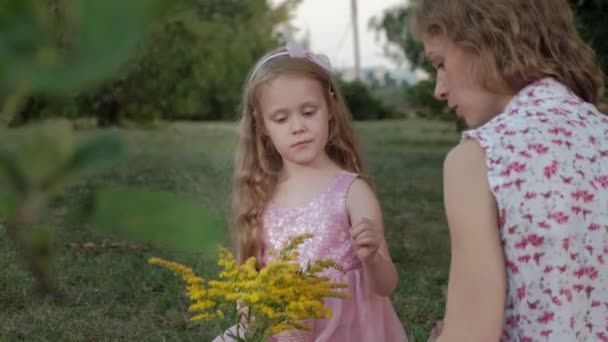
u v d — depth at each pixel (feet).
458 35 4.80
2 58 0.95
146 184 29.78
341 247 8.32
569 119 4.71
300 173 8.54
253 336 5.88
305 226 8.34
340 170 8.64
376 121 75.05
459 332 4.55
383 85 81.00
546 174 4.50
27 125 1.10
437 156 45.50
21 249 1.09
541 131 4.61
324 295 5.89
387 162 41.91
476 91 4.94
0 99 0.97
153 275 15.79
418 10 5.02
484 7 4.78
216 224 1.11
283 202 8.50
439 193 30.01
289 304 5.75
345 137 8.84
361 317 8.04
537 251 4.50
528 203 4.49
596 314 4.64
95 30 0.95
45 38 0.96
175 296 14.82
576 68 4.93
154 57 46.03
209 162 37.78
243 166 8.70
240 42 59.62
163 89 47.80
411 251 19.90
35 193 1.06
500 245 4.58
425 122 70.79
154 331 13.08
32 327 13.00
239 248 8.63
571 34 4.99
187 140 52.21
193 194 27.37
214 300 5.97
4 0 0.95
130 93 46.34
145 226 1.10
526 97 4.83
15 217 1.06
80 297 14.52
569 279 4.49
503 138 4.61
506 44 4.75
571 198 4.49
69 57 0.95
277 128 8.26
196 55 49.44
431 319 14.11
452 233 4.68
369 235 6.66
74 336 12.74
